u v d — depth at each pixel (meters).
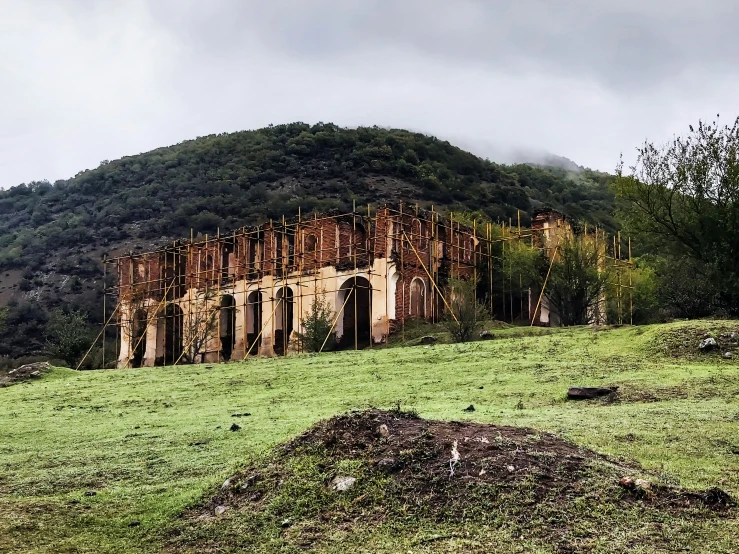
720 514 11.56
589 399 22.73
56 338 73.69
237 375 35.81
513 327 48.94
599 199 121.25
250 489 14.09
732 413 18.78
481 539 11.28
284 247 57.19
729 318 38.47
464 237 60.47
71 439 22.53
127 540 13.26
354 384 29.45
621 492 12.18
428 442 13.80
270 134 139.50
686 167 40.69
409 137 131.50
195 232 104.12
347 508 12.77
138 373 41.22
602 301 52.69
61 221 115.31
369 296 53.34
